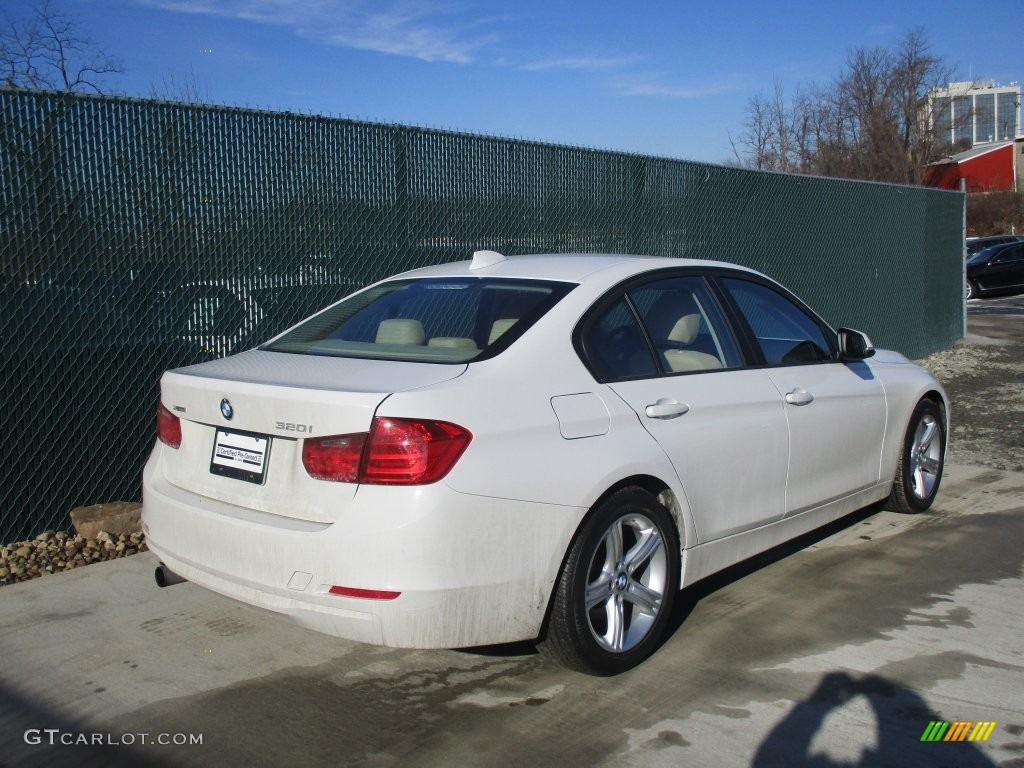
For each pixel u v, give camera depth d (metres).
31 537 5.20
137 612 4.36
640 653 3.72
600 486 3.47
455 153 7.02
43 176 5.08
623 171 8.42
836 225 11.35
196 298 5.70
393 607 3.04
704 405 4.03
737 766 3.06
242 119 5.81
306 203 6.15
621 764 3.08
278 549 3.18
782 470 4.46
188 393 3.60
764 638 4.04
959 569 4.90
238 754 3.17
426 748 3.19
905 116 40.09
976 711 3.40
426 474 3.07
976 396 10.34
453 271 4.46
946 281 14.16
